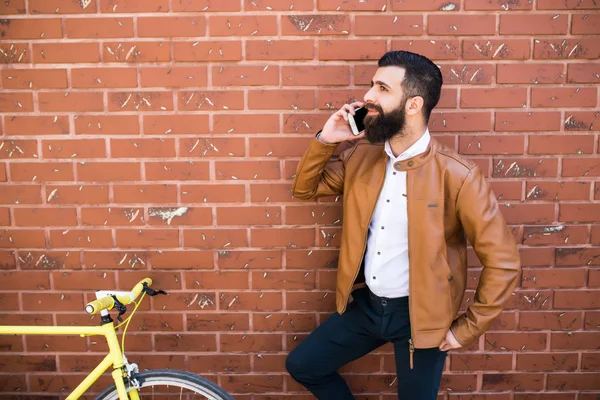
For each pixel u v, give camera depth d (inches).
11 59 97.5
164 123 99.0
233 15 95.7
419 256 80.6
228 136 99.3
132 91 98.1
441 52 96.3
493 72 96.7
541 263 102.4
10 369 108.2
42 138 99.7
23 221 102.3
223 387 108.1
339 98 97.7
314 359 91.9
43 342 107.3
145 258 103.4
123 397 83.8
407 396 85.7
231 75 97.3
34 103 98.7
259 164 100.2
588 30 95.3
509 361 106.3
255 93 97.9
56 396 108.4
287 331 106.0
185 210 101.7
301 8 95.3
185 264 103.6
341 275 87.5
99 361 108.1
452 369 107.2
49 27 96.5
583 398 106.7
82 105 98.7
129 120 99.0
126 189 101.2
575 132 98.3
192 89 98.0
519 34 95.6
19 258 103.6
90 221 102.3
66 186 101.2
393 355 107.5
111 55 97.1
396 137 81.2
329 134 83.6
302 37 96.1
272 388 108.3
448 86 97.3
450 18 95.3
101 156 100.2
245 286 104.4
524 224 101.1
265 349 106.7
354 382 108.6
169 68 97.3
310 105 98.1
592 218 100.7
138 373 87.9
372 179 83.7
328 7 95.1
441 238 80.4
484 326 79.5
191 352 107.0
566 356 105.5
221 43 96.4
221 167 100.3
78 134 99.6
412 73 77.2
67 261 103.7
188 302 105.0
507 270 78.4
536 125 98.1
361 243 84.4
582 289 103.0
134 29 96.3
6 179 101.0
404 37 96.0
